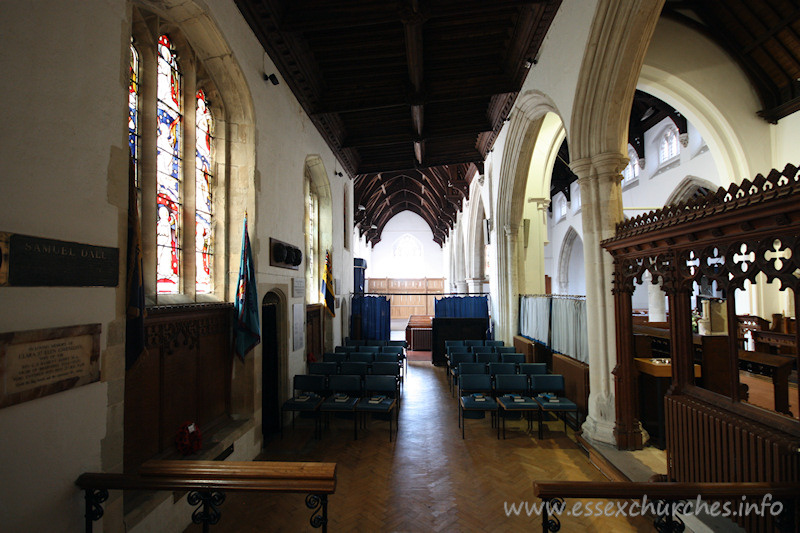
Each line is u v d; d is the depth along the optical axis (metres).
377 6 5.40
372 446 5.70
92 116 2.68
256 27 5.36
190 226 4.53
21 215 2.18
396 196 26.39
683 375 3.62
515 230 9.97
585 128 5.27
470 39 6.70
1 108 2.10
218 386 4.88
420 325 15.59
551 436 6.04
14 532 2.10
